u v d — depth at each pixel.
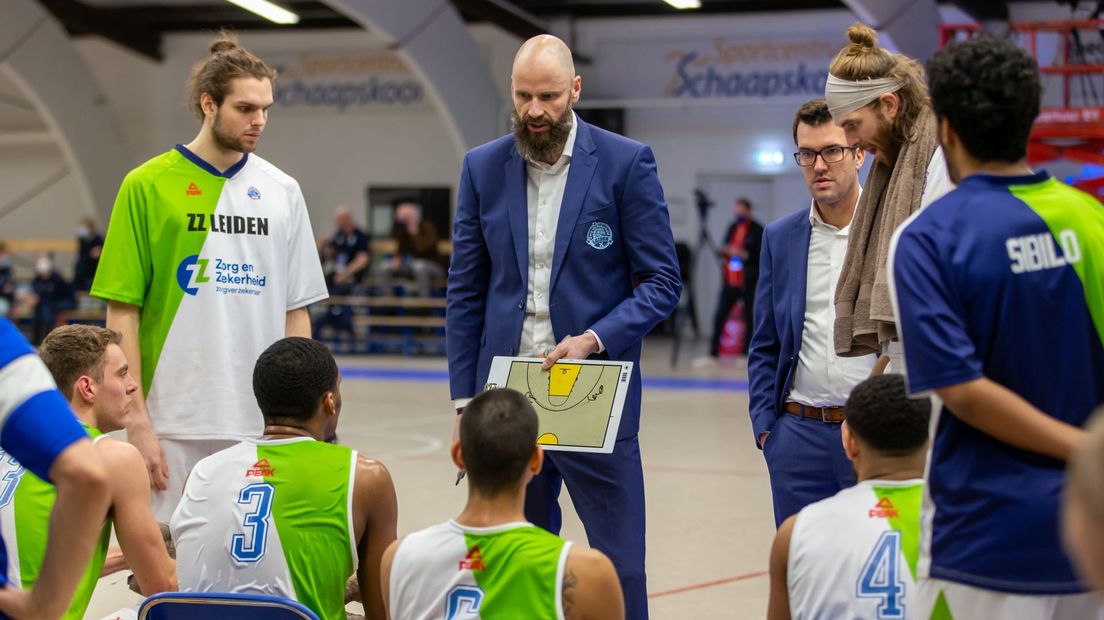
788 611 2.60
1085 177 12.40
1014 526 2.04
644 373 14.87
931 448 2.18
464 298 3.77
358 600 3.48
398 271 17.61
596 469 3.56
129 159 20.72
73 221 22.02
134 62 21.47
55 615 2.09
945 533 2.12
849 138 3.08
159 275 3.92
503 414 2.41
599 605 2.37
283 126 21.23
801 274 3.65
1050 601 2.04
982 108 2.09
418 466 8.34
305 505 2.89
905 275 2.10
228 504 2.89
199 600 2.57
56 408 2.01
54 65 18.94
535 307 3.63
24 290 19.45
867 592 2.46
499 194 3.67
